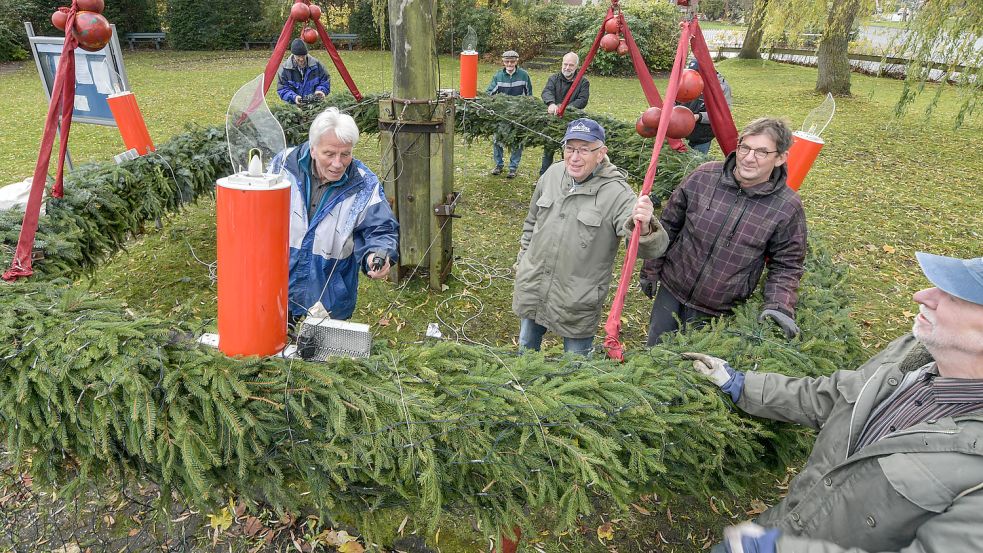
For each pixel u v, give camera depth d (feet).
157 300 13.24
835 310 7.94
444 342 6.12
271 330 5.03
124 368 5.01
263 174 4.41
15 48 53.01
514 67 21.65
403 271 15.01
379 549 7.50
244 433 4.88
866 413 4.42
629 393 5.60
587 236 8.02
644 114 7.13
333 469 4.97
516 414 5.33
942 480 3.57
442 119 12.62
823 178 24.68
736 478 6.25
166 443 4.88
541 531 8.05
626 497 5.26
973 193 23.24
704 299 7.91
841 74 45.06
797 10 40.29
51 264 8.20
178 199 12.73
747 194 7.29
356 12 64.95
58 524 7.82
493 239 17.57
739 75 57.57
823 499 4.45
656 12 56.24
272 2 63.16
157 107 34.94
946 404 3.83
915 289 15.42
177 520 7.91
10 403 5.20
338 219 7.22
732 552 3.79
